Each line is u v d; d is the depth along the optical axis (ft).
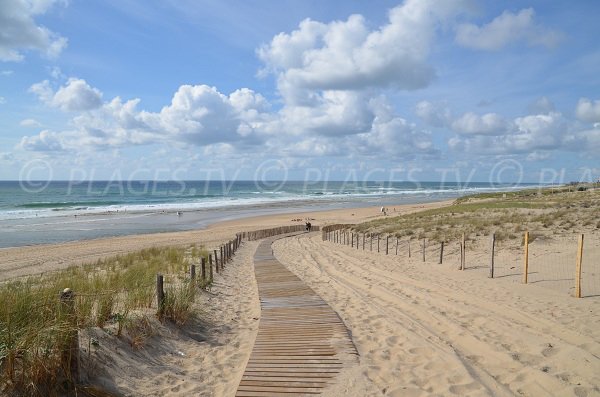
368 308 30.71
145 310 24.02
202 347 22.47
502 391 16.49
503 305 29.68
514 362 19.24
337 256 65.82
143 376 17.71
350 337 23.79
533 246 52.26
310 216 171.12
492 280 39.60
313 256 67.00
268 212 190.39
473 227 70.69
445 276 43.34
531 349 20.86
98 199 266.16
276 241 100.83
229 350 22.43
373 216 166.61
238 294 38.14
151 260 53.21
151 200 262.26
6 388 13.52
